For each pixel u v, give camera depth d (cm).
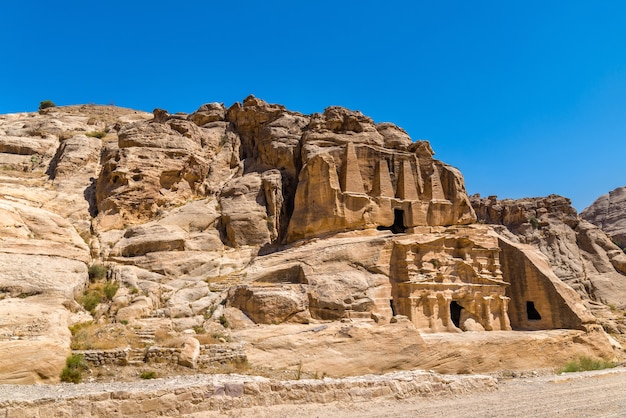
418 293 2989
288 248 3244
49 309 1973
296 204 3438
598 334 3231
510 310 3497
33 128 4625
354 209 3341
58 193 3369
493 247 3466
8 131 4522
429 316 2991
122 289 2573
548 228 6119
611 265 5756
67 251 2497
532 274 3450
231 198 3566
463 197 3822
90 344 1883
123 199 3331
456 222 3759
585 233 6091
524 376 2617
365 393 1507
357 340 2359
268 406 1348
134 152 3525
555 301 3312
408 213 3588
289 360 2180
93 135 4478
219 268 3048
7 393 1328
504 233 5938
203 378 1524
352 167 3469
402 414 1368
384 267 2975
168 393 1245
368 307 2734
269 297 2498
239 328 2406
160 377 1750
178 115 4478
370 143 3825
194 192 3781
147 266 2900
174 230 3145
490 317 3219
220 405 1292
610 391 1912
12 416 1095
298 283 2798
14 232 2398
